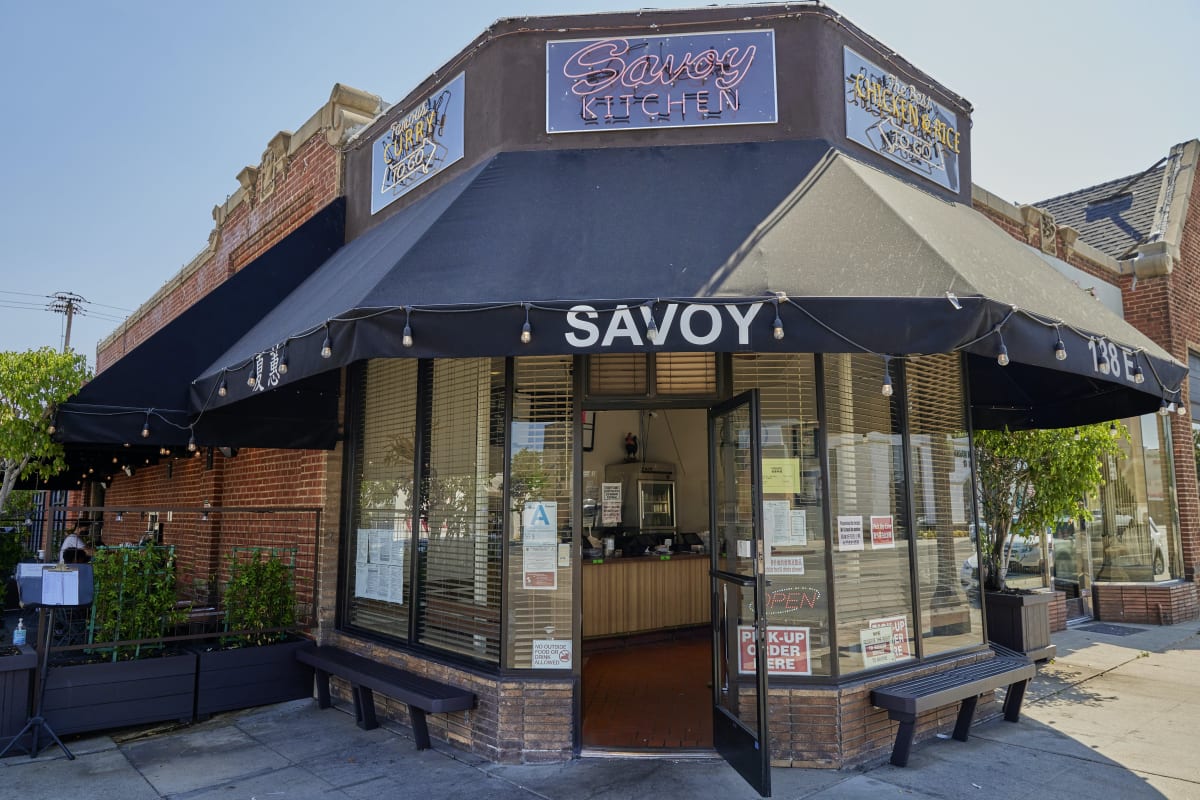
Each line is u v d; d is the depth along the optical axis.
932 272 5.05
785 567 5.96
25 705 6.41
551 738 5.88
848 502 6.14
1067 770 5.66
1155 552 13.09
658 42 6.70
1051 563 12.69
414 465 7.12
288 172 10.32
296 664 7.81
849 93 6.90
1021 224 11.48
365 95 9.16
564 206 5.91
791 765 5.68
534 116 6.66
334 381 8.21
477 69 7.04
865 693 5.86
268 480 9.52
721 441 6.13
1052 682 8.39
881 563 6.30
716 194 5.95
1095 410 8.27
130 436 7.44
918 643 6.43
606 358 6.37
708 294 4.85
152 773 5.83
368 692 6.88
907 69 7.57
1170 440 13.35
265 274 8.34
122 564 7.38
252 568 8.06
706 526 13.02
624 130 6.60
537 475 6.24
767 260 5.16
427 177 7.43
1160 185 14.95
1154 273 13.23
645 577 10.15
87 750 6.38
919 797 5.15
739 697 5.72
